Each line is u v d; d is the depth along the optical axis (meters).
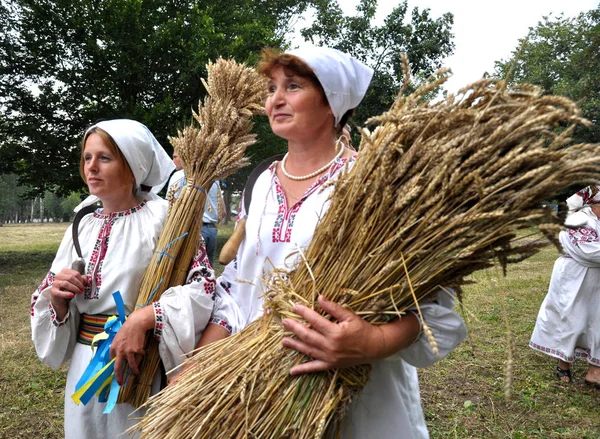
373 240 1.32
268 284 1.48
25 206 71.38
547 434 3.16
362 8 15.24
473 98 1.25
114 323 1.78
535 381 3.99
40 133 11.27
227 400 1.39
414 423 1.58
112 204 1.98
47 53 11.47
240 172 12.75
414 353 1.42
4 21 11.38
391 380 1.52
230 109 1.94
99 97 11.49
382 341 1.28
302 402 1.32
